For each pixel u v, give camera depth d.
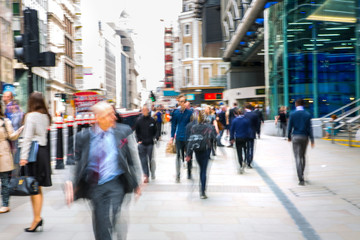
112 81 136.38
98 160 3.42
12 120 6.56
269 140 18.64
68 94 66.19
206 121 6.44
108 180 3.43
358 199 6.10
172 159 11.98
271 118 26.66
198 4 40.81
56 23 56.62
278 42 24.55
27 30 6.17
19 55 6.15
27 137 4.67
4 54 30.09
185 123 7.99
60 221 4.96
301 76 22.30
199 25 65.69
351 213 5.30
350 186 7.15
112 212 3.39
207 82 65.88
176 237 4.30
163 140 19.88
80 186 3.49
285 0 22.78
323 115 21.80
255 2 22.89
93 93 47.78
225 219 5.06
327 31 21.17
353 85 21.05
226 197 6.42
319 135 19.67
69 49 69.44
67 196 3.37
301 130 7.48
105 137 3.46
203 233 4.45
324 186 7.23
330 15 20.80
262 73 45.09
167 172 9.32
